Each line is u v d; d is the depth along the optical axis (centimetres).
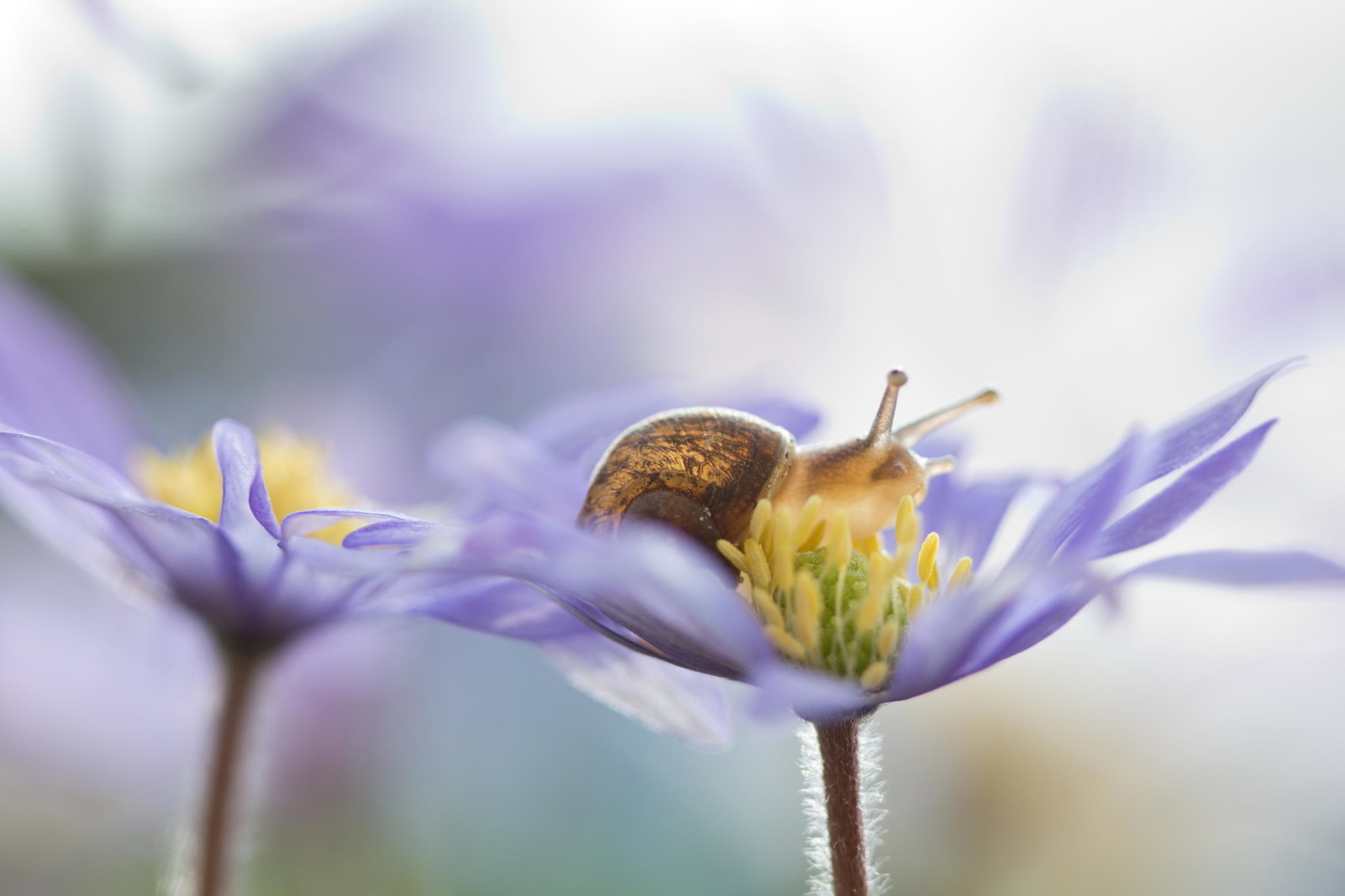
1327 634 23
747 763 24
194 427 26
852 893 16
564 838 23
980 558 17
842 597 16
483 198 26
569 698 24
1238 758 23
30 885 22
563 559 15
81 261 25
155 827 23
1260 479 24
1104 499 15
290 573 17
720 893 23
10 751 22
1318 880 22
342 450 26
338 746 23
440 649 23
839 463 17
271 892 22
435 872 23
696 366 27
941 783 22
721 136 27
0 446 16
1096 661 23
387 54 24
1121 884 22
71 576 23
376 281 26
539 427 19
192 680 23
